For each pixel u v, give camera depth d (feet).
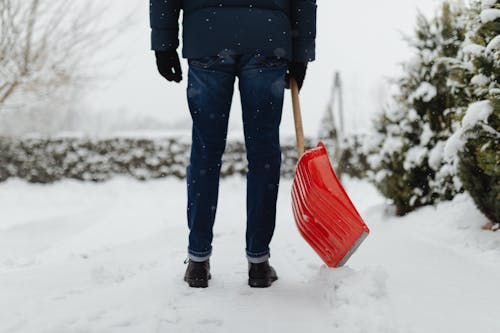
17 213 32.24
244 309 6.29
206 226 7.32
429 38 15.61
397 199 15.39
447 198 14.26
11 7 23.86
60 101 27.25
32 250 16.26
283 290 7.14
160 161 41.81
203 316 5.98
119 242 17.11
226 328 5.65
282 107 7.22
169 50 7.31
